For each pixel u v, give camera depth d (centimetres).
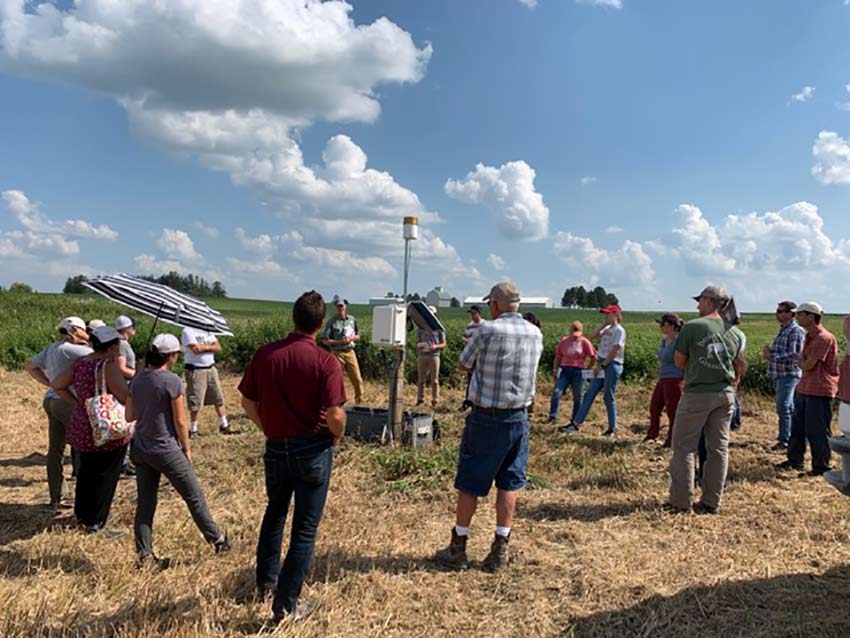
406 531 538
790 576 450
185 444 475
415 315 852
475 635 375
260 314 3997
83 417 513
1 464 754
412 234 845
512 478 459
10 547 493
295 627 365
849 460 417
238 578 434
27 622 363
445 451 748
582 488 663
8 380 1386
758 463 775
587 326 2458
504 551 460
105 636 354
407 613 398
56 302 3056
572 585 438
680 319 855
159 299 657
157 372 463
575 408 989
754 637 372
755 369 1327
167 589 414
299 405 368
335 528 538
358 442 834
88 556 473
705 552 495
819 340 706
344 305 1112
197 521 477
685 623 389
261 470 711
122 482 684
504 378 445
